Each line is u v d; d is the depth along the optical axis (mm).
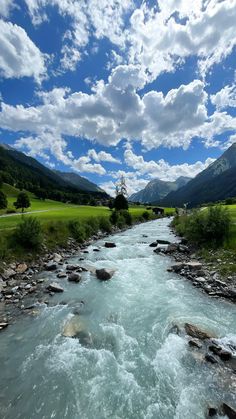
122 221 64000
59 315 14078
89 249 33250
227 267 19906
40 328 12695
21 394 8625
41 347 11156
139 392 8648
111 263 25453
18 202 77625
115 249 33094
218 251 24406
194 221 30562
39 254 26438
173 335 11797
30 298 16406
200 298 16125
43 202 146500
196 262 23141
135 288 18188
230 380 8820
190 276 20094
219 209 27766
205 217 28844
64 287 18422
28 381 9203
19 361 10250
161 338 11711
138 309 14812
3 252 22484
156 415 7727
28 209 92500
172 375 9320
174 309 14594
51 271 22625
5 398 8453
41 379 9305
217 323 12789
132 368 9812
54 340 11688
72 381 9203
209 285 17812
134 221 79062
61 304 15531
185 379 9070
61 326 12906
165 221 89375
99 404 8227
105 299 16281
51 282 19469
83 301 15977
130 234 49750
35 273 22047
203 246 27453
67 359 10375
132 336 12000
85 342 11531
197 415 7586
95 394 8625
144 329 12578
